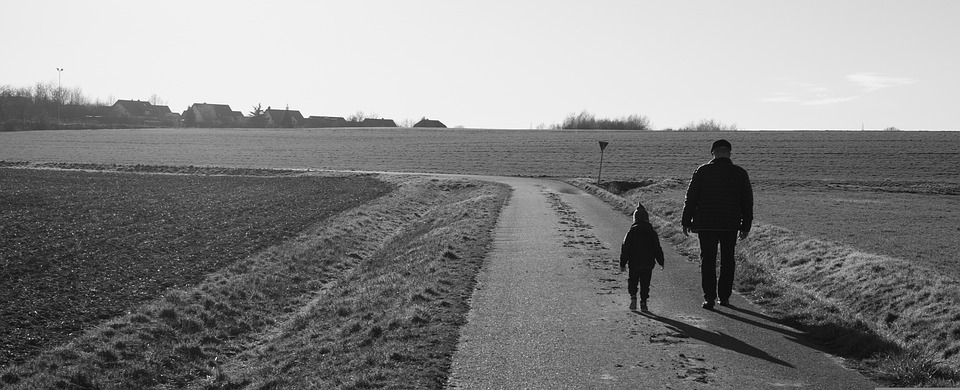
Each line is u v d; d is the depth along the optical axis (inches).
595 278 501.4
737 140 3750.0
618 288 466.9
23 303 531.5
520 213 1018.7
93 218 1055.6
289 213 1165.7
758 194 1763.0
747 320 380.2
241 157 3297.2
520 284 478.0
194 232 926.4
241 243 841.5
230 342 455.2
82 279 622.2
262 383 326.6
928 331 342.6
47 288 582.2
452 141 4153.5
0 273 631.2
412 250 685.9
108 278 629.9
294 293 608.7
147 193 1533.0
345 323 417.7
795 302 414.3
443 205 1389.0
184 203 1321.4
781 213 1216.2
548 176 2472.9
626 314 392.5
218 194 1536.7
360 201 1373.0
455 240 689.6
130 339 444.1
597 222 903.1
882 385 273.1
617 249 650.8
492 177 2363.4
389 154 3447.3
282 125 7180.1
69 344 432.1
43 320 488.7
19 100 6018.7
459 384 278.5
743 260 588.1
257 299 575.8
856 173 2476.6
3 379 370.3
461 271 524.7
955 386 264.2
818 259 580.1
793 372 289.4
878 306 410.6
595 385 275.1
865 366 297.7
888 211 1291.8
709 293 408.2
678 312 398.3
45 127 5305.1
